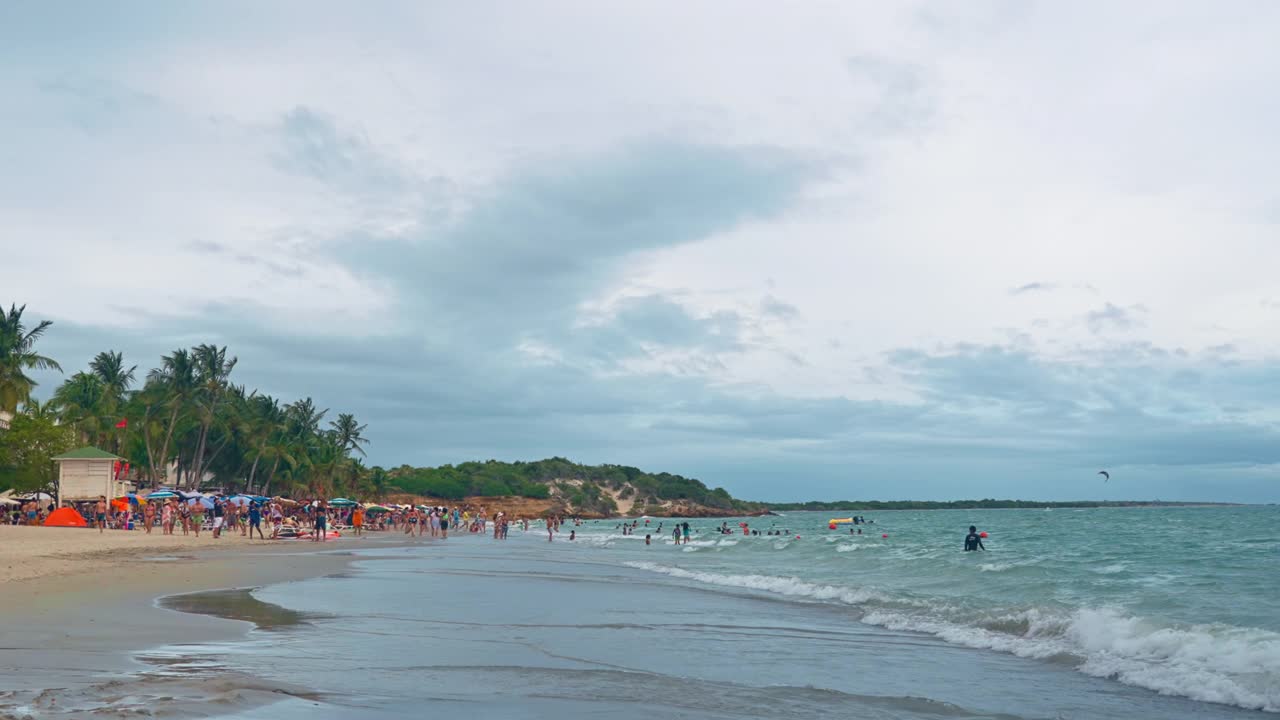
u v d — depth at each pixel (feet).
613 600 63.00
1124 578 83.41
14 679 27.17
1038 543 176.96
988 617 52.24
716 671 35.70
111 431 270.87
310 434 380.58
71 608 48.47
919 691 33.01
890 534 259.39
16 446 197.47
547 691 29.78
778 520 634.43
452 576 82.84
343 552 128.26
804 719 27.37
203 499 190.29
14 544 111.24
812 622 52.75
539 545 180.45
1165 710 30.73
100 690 25.43
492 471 650.02
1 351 199.52
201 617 46.24
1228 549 139.74
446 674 31.96
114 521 175.32
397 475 610.24
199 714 22.93
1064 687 34.40
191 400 294.05
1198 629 44.65
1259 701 31.12
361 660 34.30
